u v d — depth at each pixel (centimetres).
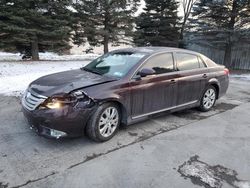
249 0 1376
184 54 486
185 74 471
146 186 268
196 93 504
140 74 396
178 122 464
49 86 351
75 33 1708
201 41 1617
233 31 1394
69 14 1491
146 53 432
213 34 1527
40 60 1477
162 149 352
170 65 452
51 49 1599
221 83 561
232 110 558
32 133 384
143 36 1964
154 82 414
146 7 1950
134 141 373
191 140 387
